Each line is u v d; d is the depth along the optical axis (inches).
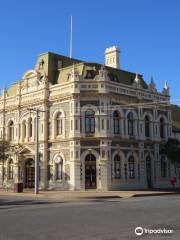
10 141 2208.4
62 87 1968.5
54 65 2146.9
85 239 511.8
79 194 1551.4
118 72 2145.7
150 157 2126.0
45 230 585.9
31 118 2106.3
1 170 2225.6
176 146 2111.2
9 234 553.9
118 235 540.4
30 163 2103.8
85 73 1982.0
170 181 2197.3
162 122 2247.8
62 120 1956.2
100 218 724.7
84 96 1904.5
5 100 2293.3
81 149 1879.9
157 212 827.4
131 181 1982.0
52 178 1968.5
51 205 1063.0
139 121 2073.1
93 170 1875.0
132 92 2062.0
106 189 1844.2
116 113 1978.3
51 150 1996.8
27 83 2161.7
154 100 2186.3
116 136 1936.5
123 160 1962.4
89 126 1899.6
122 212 831.1
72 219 711.7
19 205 1094.4
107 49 2514.8
